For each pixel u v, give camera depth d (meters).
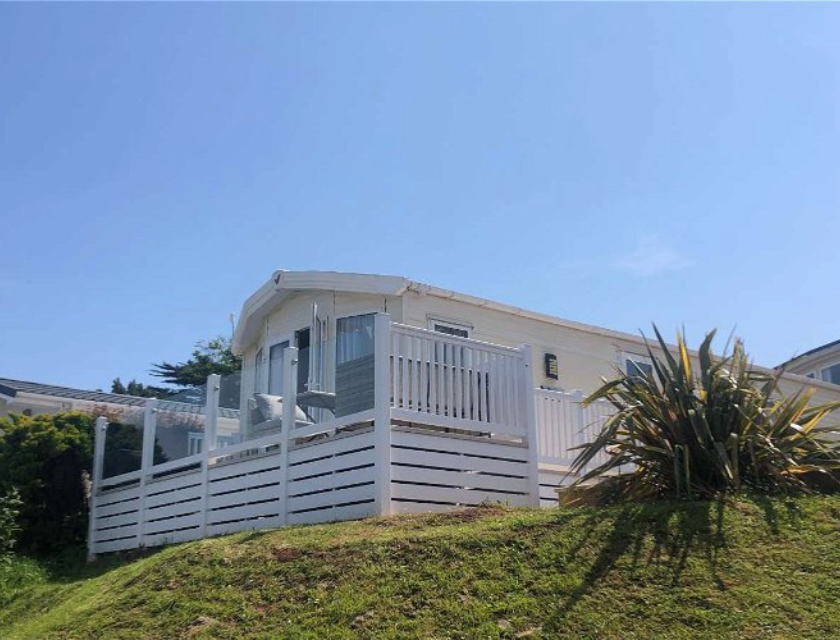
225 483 11.74
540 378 15.61
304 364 11.99
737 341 9.16
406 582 6.93
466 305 14.73
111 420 15.06
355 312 14.55
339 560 7.57
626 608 6.10
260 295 16.02
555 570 6.72
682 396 8.52
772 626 5.64
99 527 14.33
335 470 10.02
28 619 9.71
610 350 17.14
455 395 10.47
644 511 7.46
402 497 9.60
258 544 8.63
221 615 7.23
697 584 6.25
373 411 9.72
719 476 8.23
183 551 9.04
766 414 8.55
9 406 21.06
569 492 9.23
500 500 10.56
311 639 6.44
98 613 8.16
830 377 25.38
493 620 6.22
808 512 7.21
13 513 13.42
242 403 12.06
